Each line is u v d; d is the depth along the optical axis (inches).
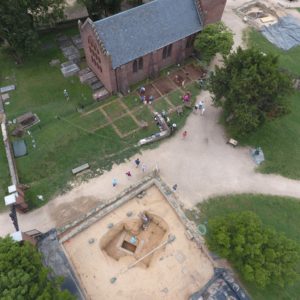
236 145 1932.8
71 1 2805.1
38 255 1223.5
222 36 2112.5
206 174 1801.2
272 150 1943.9
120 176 1764.3
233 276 1451.8
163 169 1804.9
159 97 2146.9
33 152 1852.9
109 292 1397.6
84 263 1466.5
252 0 3004.4
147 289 1409.9
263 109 1772.9
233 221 1369.3
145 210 1635.1
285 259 1267.2
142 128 1971.0
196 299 1362.0
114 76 2017.7
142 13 1994.3
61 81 2245.3
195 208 1659.7
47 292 1097.4
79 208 1637.6
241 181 1791.3
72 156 1841.8
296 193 1776.6
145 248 1549.0
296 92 2261.3
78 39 2514.8
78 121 2000.5
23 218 1603.1
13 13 1968.5
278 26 2775.6
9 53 2268.7
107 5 2383.1
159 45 2075.5
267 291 1438.2
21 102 2129.7
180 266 1473.9
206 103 2133.4
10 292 1042.1
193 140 1943.9
